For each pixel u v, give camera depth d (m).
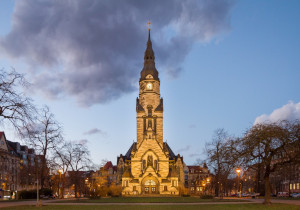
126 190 116.94
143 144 122.19
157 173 117.81
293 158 43.59
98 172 136.62
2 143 105.75
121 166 131.88
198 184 158.25
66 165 79.94
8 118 31.19
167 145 141.38
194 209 37.91
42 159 67.38
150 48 136.38
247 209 38.25
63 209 37.53
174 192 115.81
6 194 104.56
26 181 116.62
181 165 129.12
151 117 125.50
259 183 94.62
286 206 41.69
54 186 106.31
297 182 114.50
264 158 44.19
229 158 46.69
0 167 72.56
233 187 143.75
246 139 44.28
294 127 42.75
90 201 59.66
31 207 40.41
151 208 39.59
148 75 130.62
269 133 42.09
